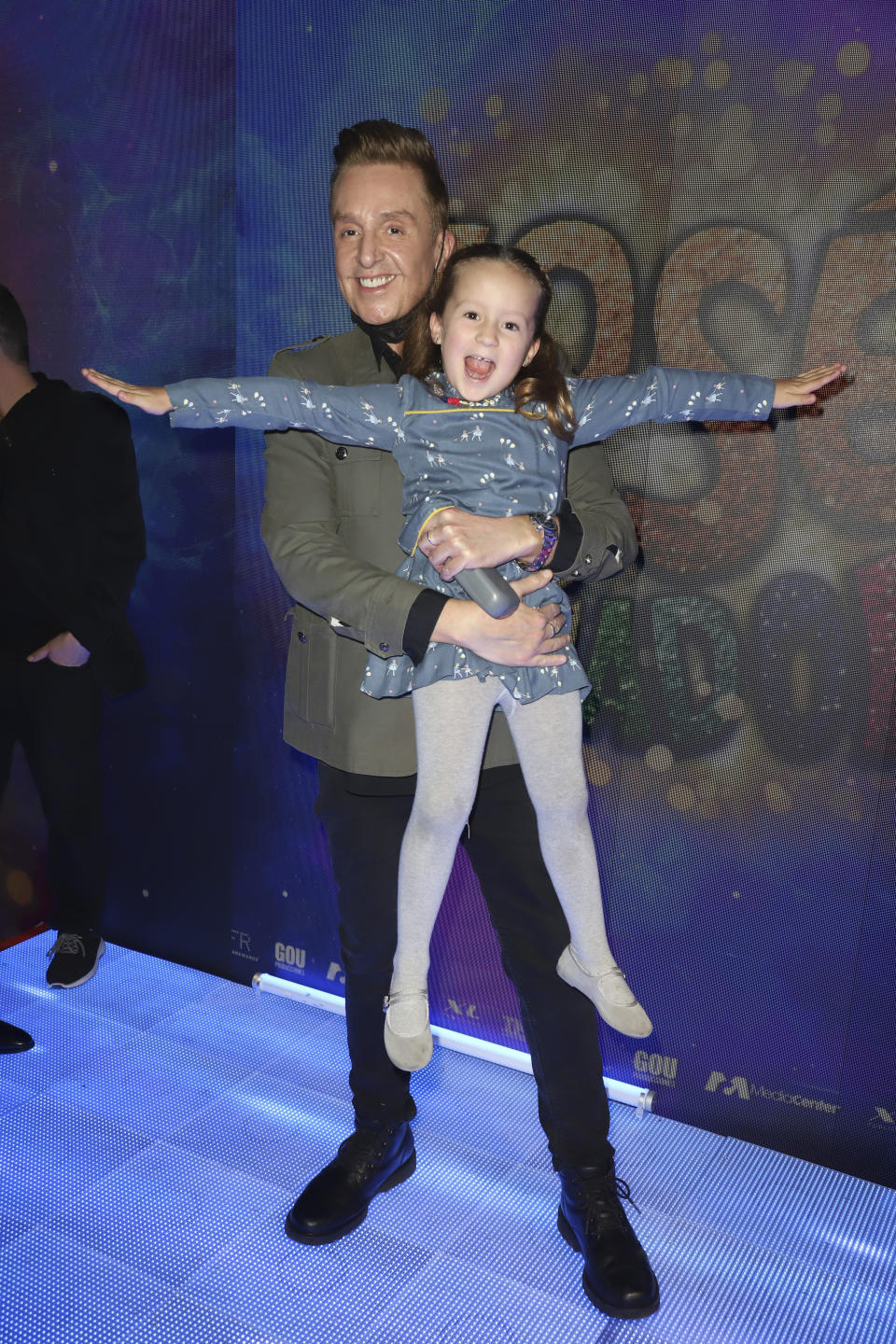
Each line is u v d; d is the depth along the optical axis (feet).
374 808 6.50
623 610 7.60
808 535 6.95
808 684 7.14
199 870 9.79
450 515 5.23
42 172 8.96
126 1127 7.70
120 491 9.16
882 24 6.19
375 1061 6.91
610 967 5.62
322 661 6.51
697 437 7.14
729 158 6.70
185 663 9.36
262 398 5.52
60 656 9.58
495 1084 8.38
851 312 6.57
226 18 8.02
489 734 6.23
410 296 6.34
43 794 9.82
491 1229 6.86
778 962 7.58
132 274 8.79
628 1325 6.16
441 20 7.34
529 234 7.39
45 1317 6.05
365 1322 6.10
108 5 8.43
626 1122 8.05
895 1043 7.30
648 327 7.13
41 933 10.52
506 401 5.55
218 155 8.25
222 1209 6.92
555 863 5.60
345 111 7.77
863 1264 6.70
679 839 7.74
